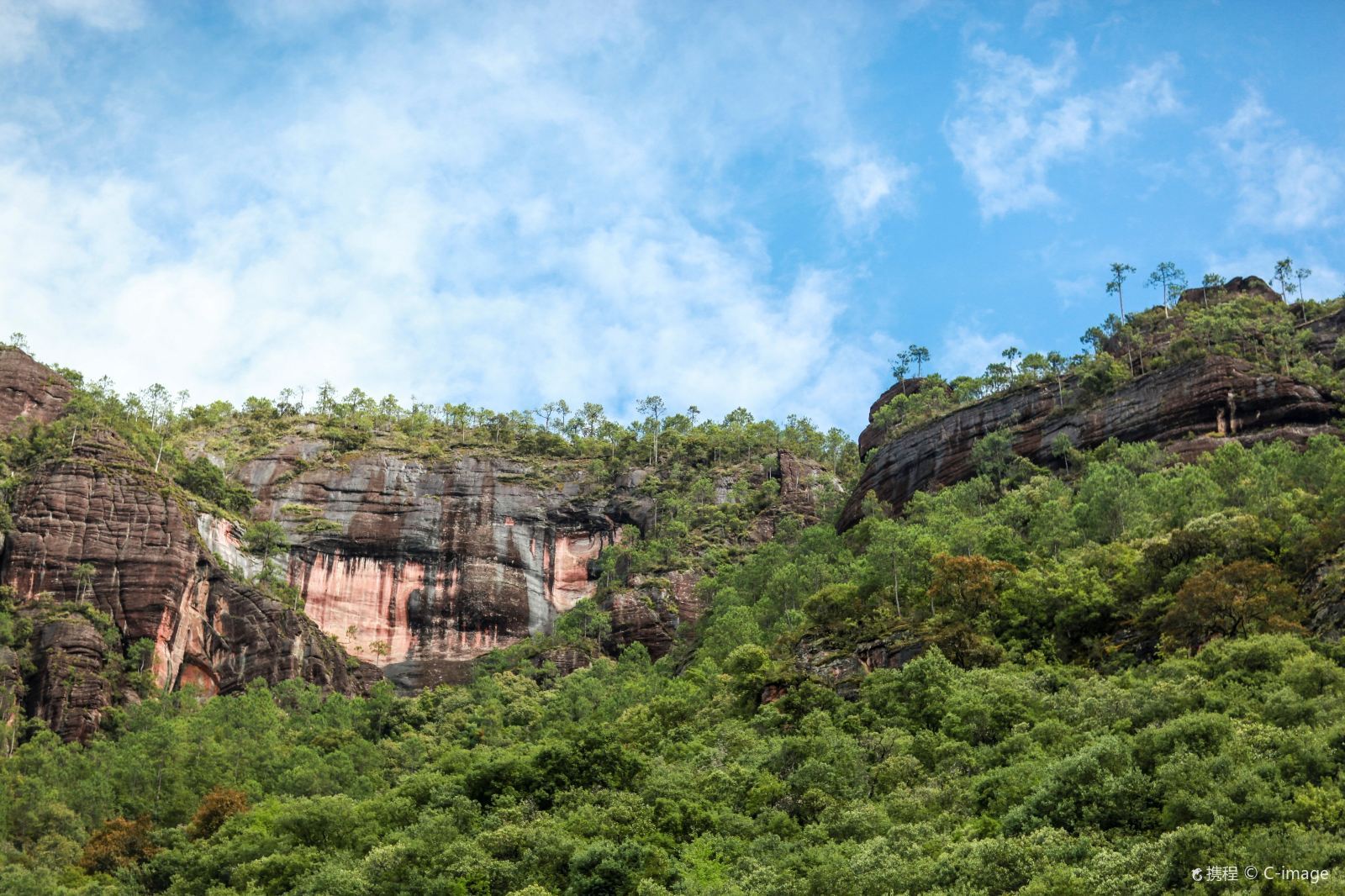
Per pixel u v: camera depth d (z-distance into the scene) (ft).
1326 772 217.56
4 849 347.56
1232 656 279.69
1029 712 287.69
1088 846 212.64
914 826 238.07
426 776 333.62
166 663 522.06
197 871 313.53
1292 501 366.43
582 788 299.79
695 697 376.07
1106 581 360.69
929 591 368.68
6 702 455.22
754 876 230.89
